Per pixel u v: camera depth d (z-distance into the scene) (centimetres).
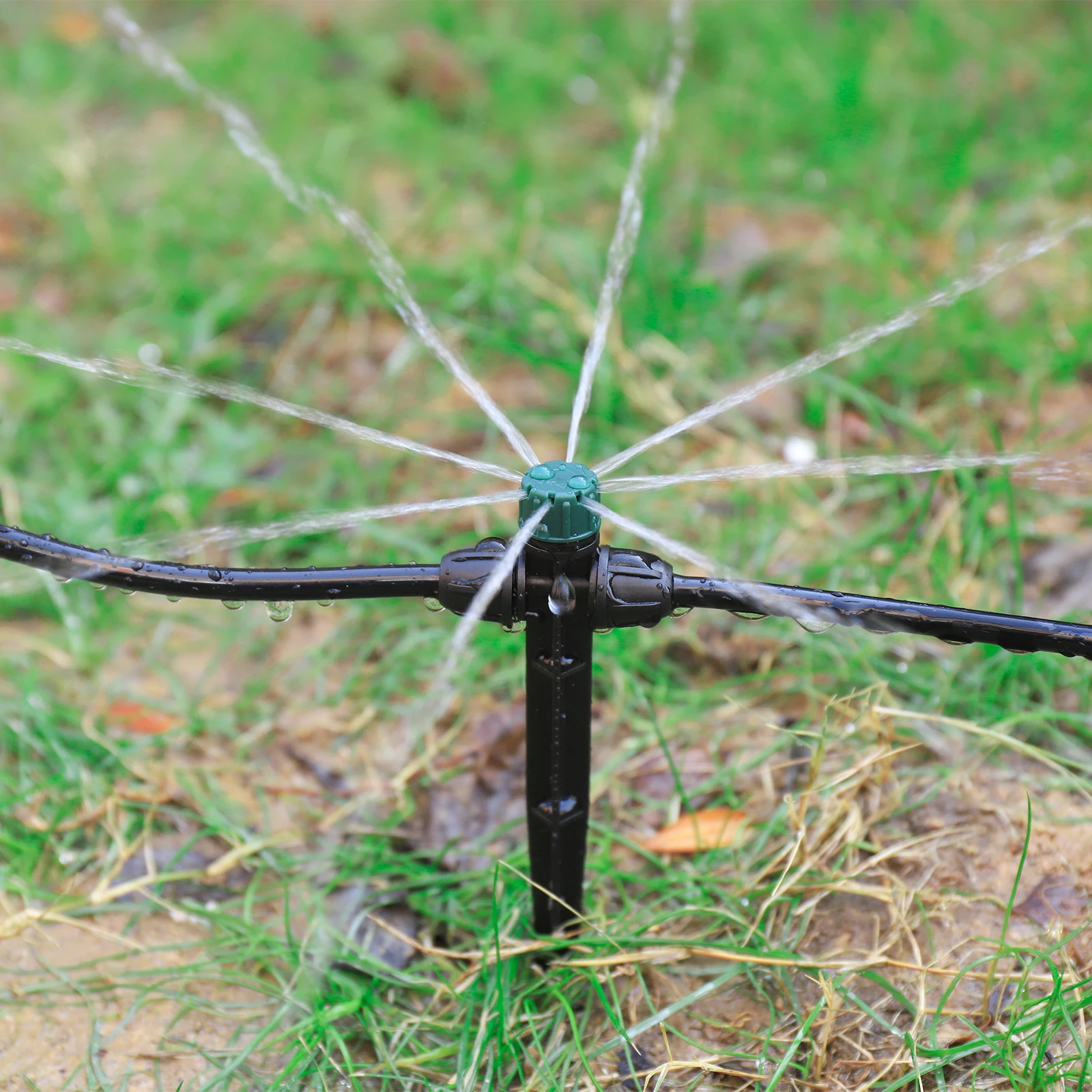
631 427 89
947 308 91
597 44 133
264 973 72
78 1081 68
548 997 71
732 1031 69
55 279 107
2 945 72
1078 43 121
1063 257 97
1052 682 76
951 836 72
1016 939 69
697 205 100
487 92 126
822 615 62
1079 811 72
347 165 117
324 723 79
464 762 77
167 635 83
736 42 128
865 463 64
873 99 117
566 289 101
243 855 74
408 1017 70
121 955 71
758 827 74
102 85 130
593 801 76
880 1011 68
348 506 86
